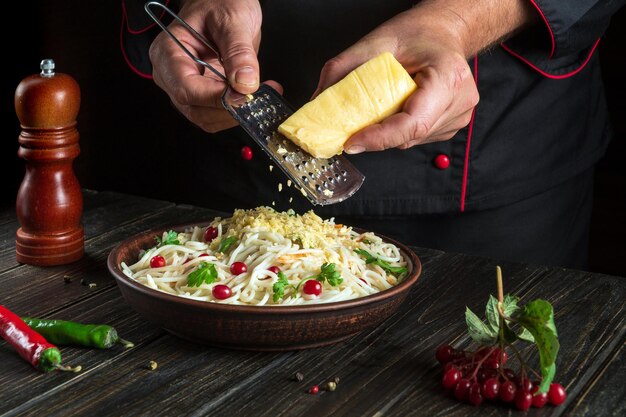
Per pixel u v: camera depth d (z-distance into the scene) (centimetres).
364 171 124
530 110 126
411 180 125
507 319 78
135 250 94
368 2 122
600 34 119
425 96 92
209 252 92
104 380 81
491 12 106
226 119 106
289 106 97
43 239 103
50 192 103
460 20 102
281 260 88
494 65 123
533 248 133
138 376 81
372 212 126
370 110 92
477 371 79
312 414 76
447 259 107
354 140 91
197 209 123
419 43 97
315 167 91
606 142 140
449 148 124
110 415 76
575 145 133
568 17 111
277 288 85
